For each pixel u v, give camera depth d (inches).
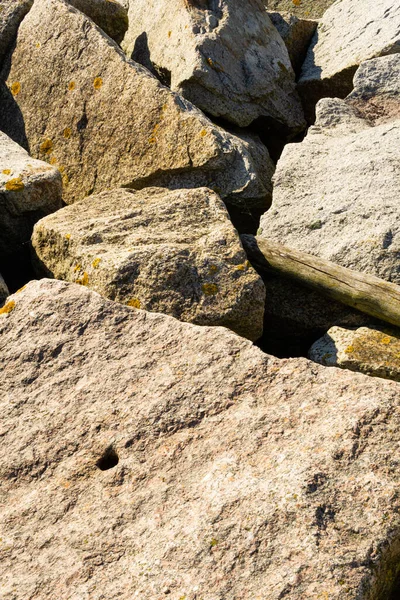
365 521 72.4
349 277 99.0
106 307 88.1
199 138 114.0
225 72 126.8
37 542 75.2
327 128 117.0
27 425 81.7
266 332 104.0
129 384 82.7
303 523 72.3
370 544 71.5
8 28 130.6
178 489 76.0
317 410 78.5
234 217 115.3
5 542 75.5
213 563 71.8
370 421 77.0
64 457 79.6
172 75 129.0
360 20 136.9
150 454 78.4
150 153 117.3
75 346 86.1
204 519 73.7
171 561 72.4
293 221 106.1
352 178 106.1
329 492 73.6
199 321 93.7
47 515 76.5
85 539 74.7
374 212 102.4
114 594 71.7
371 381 80.0
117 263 95.5
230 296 94.1
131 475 77.5
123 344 85.7
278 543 71.9
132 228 101.2
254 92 128.9
